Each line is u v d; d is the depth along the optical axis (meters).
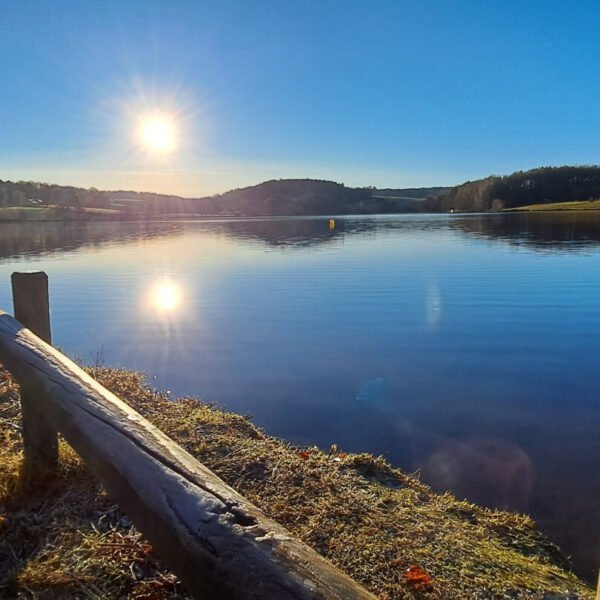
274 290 12.46
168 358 6.91
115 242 28.89
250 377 6.10
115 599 1.66
